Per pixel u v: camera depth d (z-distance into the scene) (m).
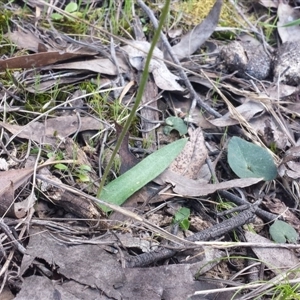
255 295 0.24
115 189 0.28
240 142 0.31
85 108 0.33
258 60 0.38
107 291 0.23
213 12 0.39
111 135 0.32
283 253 0.27
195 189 0.29
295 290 0.25
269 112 0.35
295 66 0.37
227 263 0.27
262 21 0.44
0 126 0.30
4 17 0.37
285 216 0.29
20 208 0.26
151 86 0.35
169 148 0.29
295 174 0.31
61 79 0.34
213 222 0.28
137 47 0.37
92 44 0.37
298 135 0.34
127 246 0.25
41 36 0.37
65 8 0.40
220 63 0.38
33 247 0.24
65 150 0.30
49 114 0.32
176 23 0.41
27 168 0.27
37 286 0.22
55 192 0.26
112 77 0.35
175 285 0.24
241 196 0.30
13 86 0.33
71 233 0.25
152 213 0.28
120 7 0.41
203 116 0.34
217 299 0.24
